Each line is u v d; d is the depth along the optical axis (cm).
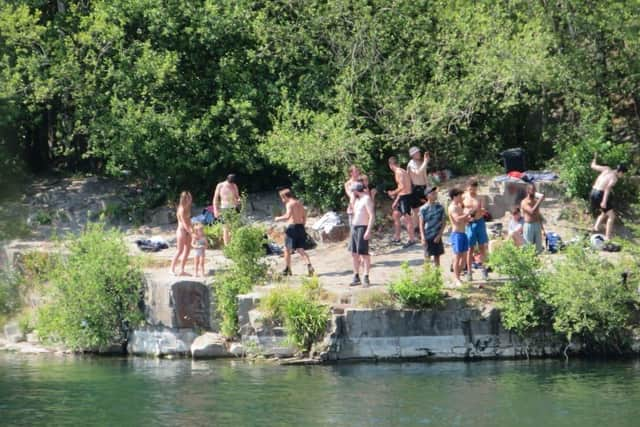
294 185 7700
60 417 4500
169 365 5709
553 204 7150
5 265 7038
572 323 5619
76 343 6175
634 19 7650
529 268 5647
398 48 7769
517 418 4362
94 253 6241
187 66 8031
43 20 8469
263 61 7862
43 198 8162
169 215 7850
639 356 5675
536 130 8162
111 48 7956
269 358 5734
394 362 5619
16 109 7975
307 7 7762
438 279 5706
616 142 8056
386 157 7725
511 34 7775
